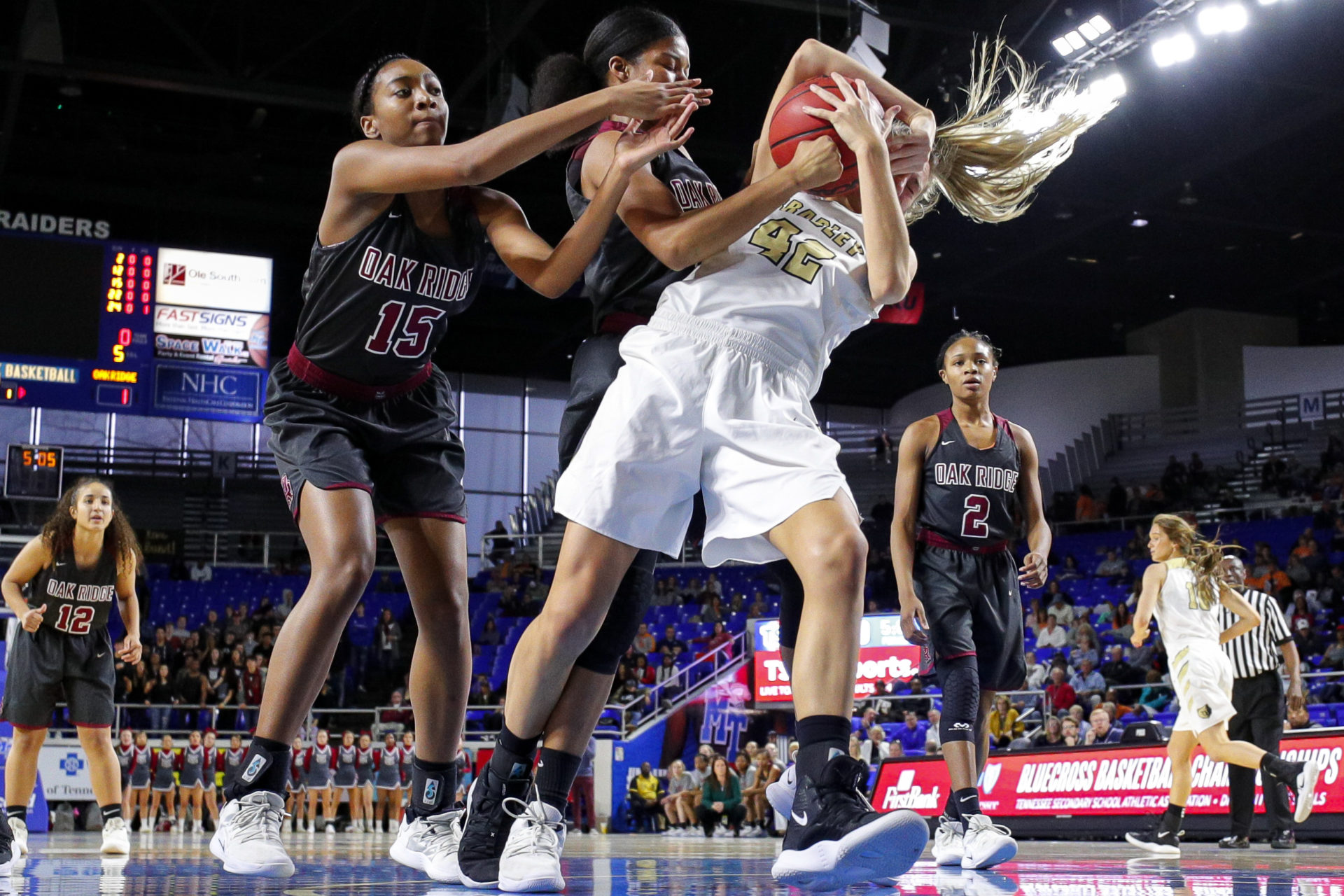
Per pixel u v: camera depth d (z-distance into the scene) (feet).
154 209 62.90
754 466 6.81
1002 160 9.36
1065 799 24.22
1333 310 75.25
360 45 51.49
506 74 44.21
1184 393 72.95
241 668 52.47
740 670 48.06
